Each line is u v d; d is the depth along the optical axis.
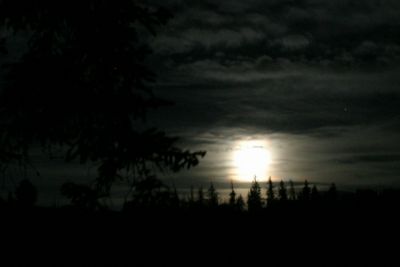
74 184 5.69
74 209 5.77
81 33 5.56
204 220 23.03
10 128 5.46
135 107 5.46
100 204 5.74
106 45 5.55
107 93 5.61
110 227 6.23
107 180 5.65
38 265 6.93
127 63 5.61
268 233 29.39
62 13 5.47
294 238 29.12
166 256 6.81
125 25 5.67
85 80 5.64
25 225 6.65
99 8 5.54
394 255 27.03
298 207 39.28
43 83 5.38
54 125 5.54
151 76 5.67
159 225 6.23
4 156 5.48
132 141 5.45
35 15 5.50
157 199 5.77
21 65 5.29
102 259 6.55
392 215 35.22
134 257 6.52
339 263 25.44
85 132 5.64
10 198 6.36
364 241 29.28
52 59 5.38
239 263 21.30
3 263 7.25
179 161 5.54
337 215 36.41
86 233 6.43
